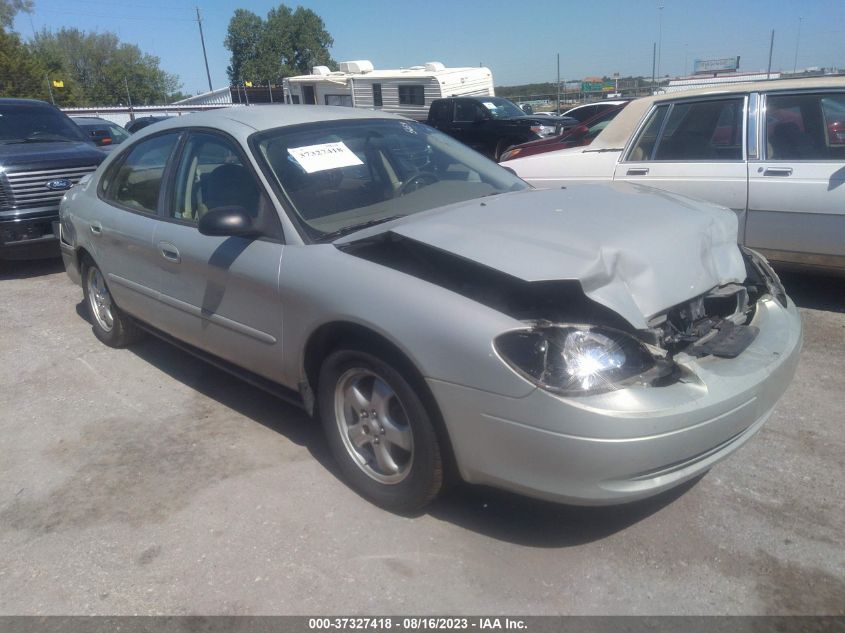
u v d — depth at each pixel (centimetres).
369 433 318
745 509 309
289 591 273
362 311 293
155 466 366
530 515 312
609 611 256
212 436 394
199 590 276
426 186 395
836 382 422
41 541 311
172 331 434
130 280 460
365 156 396
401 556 289
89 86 6838
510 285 277
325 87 2561
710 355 284
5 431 413
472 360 261
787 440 362
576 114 1981
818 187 518
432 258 299
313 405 348
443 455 288
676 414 252
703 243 308
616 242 284
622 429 246
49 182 754
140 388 461
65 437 402
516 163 679
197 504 331
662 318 282
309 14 6544
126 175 477
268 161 366
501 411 258
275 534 306
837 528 294
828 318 525
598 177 627
